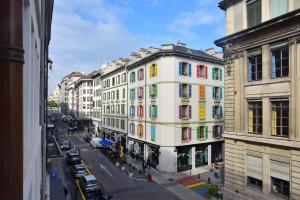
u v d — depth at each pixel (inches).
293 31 636.7
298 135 627.5
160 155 1398.9
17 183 97.3
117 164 1485.0
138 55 1749.5
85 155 1774.1
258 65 746.2
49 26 788.0
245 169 774.5
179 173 1366.9
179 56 1412.4
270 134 699.4
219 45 865.5
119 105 2031.3
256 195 732.0
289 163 650.8
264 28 699.4
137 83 1689.2
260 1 736.3
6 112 94.3
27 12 197.3
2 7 93.5
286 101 664.4
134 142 1738.4
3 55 93.7
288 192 656.4
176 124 1393.9
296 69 633.0
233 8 821.2
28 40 199.9
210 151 1566.2
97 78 2822.3
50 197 975.6
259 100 735.1
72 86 4360.2
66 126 3663.9
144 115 1584.6
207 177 1294.3
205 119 1531.7
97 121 2805.1
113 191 1091.3
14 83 96.1
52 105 6747.1
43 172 527.5
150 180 1234.6
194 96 1480.1
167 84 1389.0
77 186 1124.5
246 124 772.0
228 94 832.9
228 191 824.3
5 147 94.1
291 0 650.2
